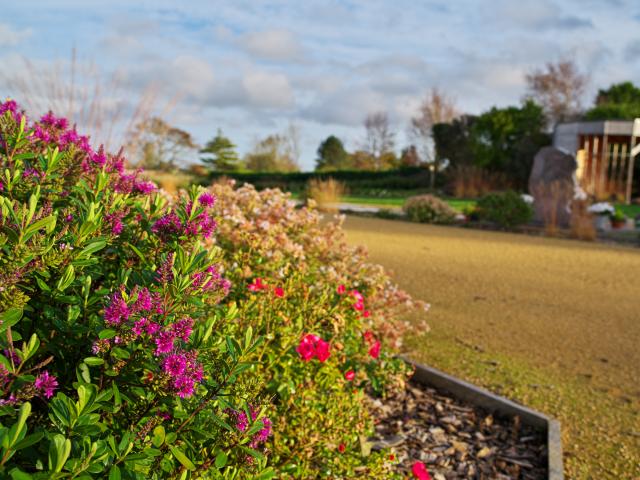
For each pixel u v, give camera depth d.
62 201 1.74
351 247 4.35
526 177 23.11
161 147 14.20
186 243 1.72
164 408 1.39
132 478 1.21
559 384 3.91
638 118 22.81
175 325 1.41
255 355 2.29
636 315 5.71
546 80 30.42
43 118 2.14
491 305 5.89
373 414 3.40
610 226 14.07
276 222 4.20
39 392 1.22
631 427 3.34
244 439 1.50
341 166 40.88
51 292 1.40
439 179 26.88
